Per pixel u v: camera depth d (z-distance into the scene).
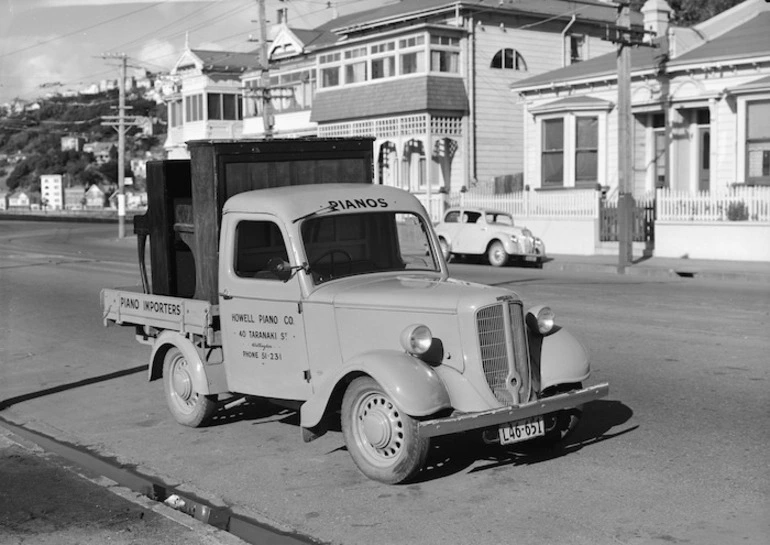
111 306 9.20
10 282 21.83
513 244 25.88
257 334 7.29
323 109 41.91
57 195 105.44
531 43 39.72
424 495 6.10
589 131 30.23
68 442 7.92
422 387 5.99
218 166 7.59
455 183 38.31
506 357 6.27
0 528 5.63
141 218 8.89
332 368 6.77
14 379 10.86
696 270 21.64
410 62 37.81
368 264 7.22
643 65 27.88
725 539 5.17
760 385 8.95
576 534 5.31
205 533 5.46
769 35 27.14
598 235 27.98
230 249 7.42
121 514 5.84
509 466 6.68
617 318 13.73
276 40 48.88
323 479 6.55
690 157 27.98
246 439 7.75
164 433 8.05
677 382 9.20
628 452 6.91
